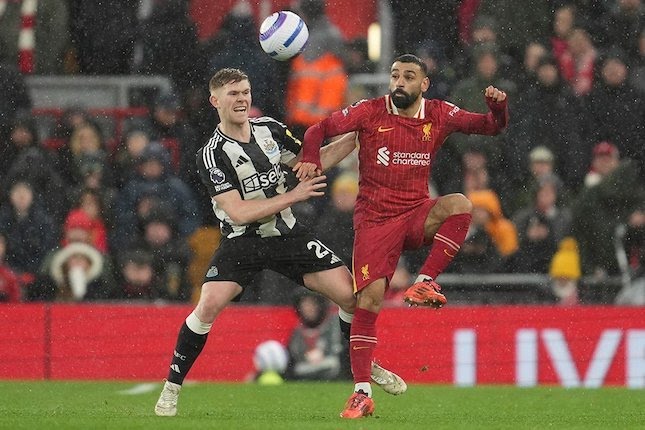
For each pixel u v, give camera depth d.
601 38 47.56
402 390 27.09
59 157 45.56
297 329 38.56
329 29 47.94
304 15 48.25
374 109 25.28
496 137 45.06
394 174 25.27
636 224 42.66
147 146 44.59
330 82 47.38
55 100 48.97
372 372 26.88
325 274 25.59
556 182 43.44
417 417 26.44
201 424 22.89
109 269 42.31
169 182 44.31
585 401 32.34
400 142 25.17
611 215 42.66
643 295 41.53
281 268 25.72
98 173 44.28
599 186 42.72
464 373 38.50
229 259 25.33
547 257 42.47
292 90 47.44
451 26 48.22
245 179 25.02
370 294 25.09
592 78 46.66
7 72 47.00
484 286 42.16
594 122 46.19
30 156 43.97
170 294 42.94
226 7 49.19
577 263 41.94
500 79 46.09
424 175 25.47
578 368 38.50
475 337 38.59
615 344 38.56
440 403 31.58
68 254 41.91
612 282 41.91
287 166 25.98
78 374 38.72
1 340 38.69
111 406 29.39
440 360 38.53
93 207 43.41
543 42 47.16
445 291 42.06
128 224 43.34
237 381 38.50
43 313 38.81
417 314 38.66
